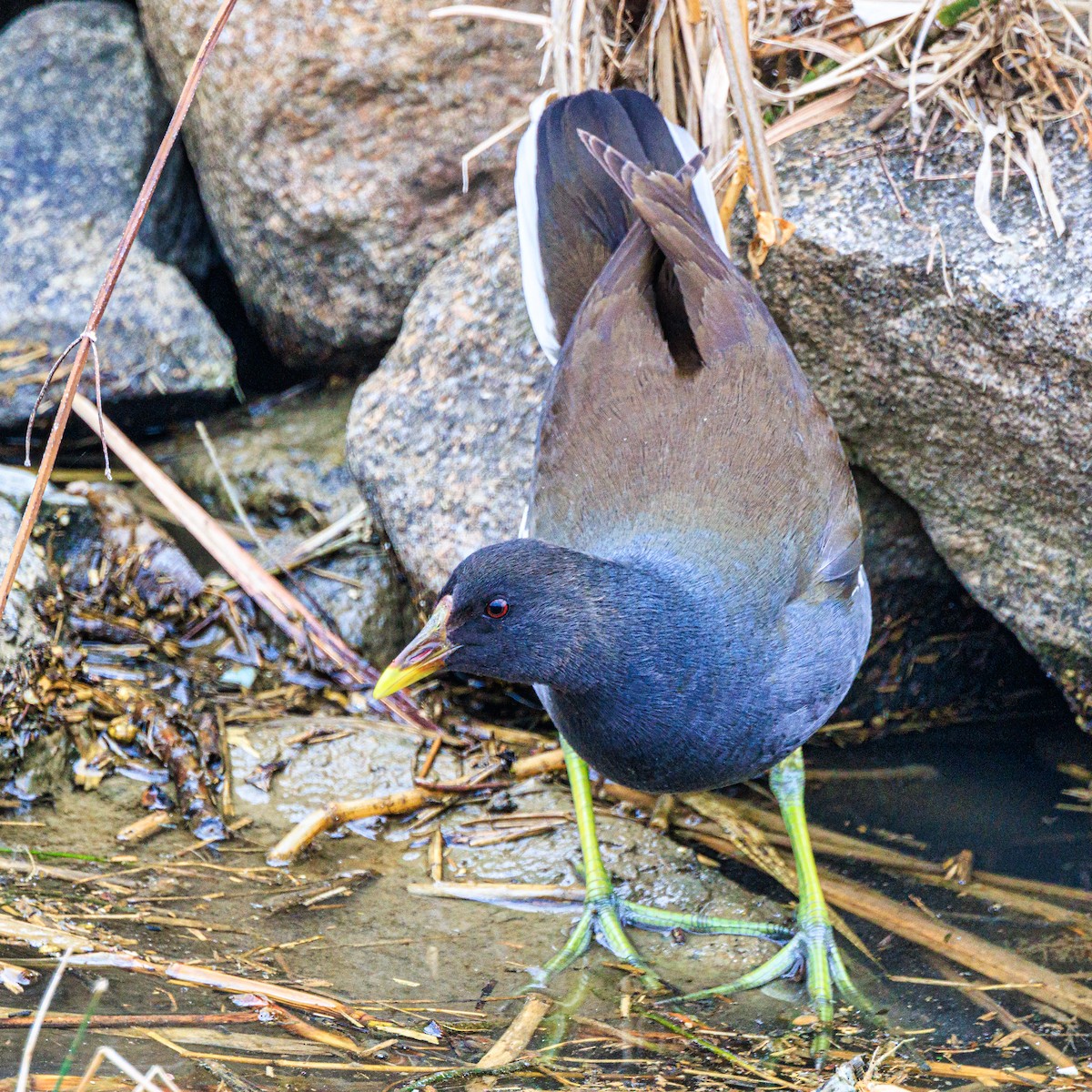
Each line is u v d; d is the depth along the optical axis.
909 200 9.31
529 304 9.59
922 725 10.45
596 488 8.30
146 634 10.31
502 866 8.91
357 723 9.93
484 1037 7.23
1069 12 9.55
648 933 8.52
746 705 7.63
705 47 10.17
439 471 10.33
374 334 12.10
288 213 11.71
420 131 11.50
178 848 8.74
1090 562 9.27
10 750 8.98
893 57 10.05
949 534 9.84
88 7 12.87
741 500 7.99
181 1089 6.05
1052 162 9.27
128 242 6.74
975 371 9.09
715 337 8.56
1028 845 9.09
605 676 7.35
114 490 10.96
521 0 11.31
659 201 8.87
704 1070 7.00
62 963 5.53
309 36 11.26
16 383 11.45
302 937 8.02
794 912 8.64
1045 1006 7.66
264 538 11.23
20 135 12.41
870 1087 6.71
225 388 12.02
